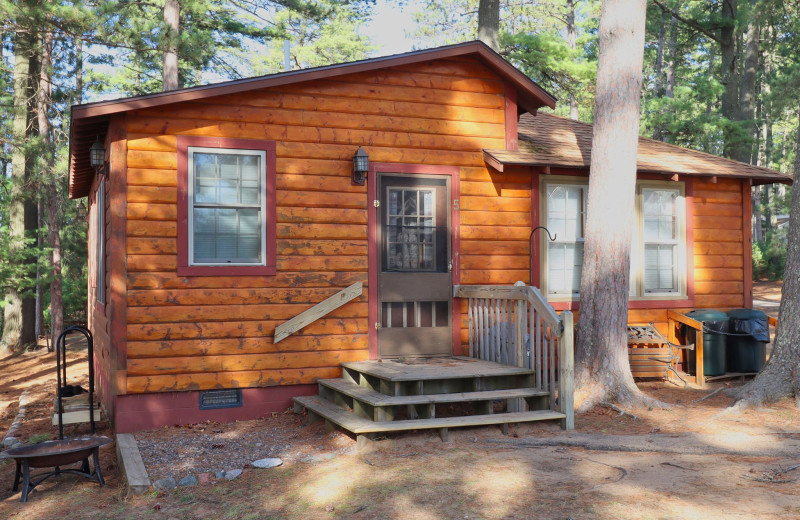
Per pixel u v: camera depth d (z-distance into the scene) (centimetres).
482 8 1858
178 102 798
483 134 955
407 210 912
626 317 873
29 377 1474
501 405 810
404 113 911
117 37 1594
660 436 683
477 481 554
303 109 862
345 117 881
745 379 1058
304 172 859
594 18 3353
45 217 2238
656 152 1141
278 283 840
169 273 796
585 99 2691
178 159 803
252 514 512
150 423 787
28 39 1742
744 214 1133
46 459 601
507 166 953
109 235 820
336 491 548
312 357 855
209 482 593
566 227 1017
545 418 725
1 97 1988
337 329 868
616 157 873
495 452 644
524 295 789
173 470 624
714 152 2736
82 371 1517
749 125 2450
